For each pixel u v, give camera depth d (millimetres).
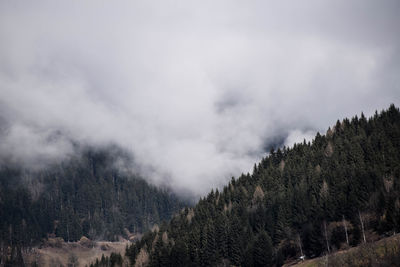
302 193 164125
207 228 167625
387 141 170625
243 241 153875
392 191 132250
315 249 134750
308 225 143875
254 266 143375
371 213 131250
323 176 171625
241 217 169625
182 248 162250
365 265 101312
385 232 121500
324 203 149000
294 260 137625
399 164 148500
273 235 154750
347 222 134625
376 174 143875
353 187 144750
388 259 98250
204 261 157500
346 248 124500
